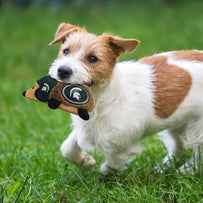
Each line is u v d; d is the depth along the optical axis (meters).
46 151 6.04
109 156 5.15
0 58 13.02
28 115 7.79
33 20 18.06
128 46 4.57
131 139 5.02
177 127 5.62
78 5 21.59
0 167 5.21
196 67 5.17
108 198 4.60
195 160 5.46
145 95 4.93
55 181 5.10
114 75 4.66
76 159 5.36
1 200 4.10
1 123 7.63
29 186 4.79
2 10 20.22
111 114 4.75
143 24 17.25
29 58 12.93
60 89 4.24
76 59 4.37
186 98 5.07
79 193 4.89
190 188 4.73
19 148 6.14
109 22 17.73
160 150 6.22
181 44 12.93
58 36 4.91
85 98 4.25
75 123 5.05
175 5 22.25
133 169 5.49
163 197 4.79
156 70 5.13
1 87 9.84
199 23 16.50
